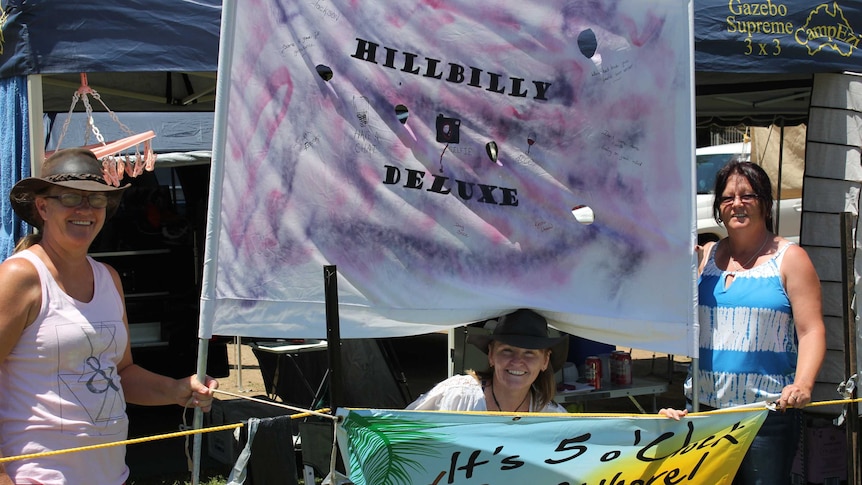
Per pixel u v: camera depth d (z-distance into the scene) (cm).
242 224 281
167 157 757
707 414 299
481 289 309
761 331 325
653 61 327
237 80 279
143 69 380
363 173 295
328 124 290
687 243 327
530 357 296
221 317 278
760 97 713
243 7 278
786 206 1105
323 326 290
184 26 385
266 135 283
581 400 517
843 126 455
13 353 236
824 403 314
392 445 267
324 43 289
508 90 313
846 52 450
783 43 445
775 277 325
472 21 308
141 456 580
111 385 253
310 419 301
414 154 301
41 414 237
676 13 329
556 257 319
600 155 324
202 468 556
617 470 296
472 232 309
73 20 373
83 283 252
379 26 296
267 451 248
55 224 242
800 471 383
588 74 322
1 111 387
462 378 311
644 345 327
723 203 336
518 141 315
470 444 276
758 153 1030
